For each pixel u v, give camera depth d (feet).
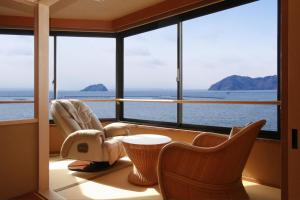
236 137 5.58
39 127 7.66
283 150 2.79
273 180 8.28
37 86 7.64
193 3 10.23
